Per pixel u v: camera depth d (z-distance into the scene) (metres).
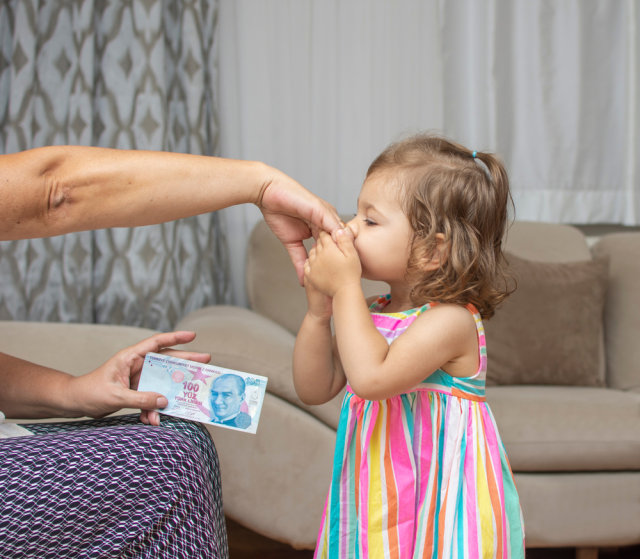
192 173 0.86
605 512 1.66
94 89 2.18
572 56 2.56
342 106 2.48
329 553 1.03
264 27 2.41
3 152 2.12
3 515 0.61
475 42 2.51
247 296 2.42
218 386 0.87
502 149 2.58
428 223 0.99
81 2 2.09
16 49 2.08
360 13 2.46
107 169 0.81
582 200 2.63
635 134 2.58
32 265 2.11
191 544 0.68
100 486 0.64
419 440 0.99
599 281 2.08
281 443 1.59
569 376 1.98
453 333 0.97
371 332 0.94
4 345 1.36
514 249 2.25
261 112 2.43
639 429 1.66
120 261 2.13
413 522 0.97
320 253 0.98
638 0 2.54
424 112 2.52
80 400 0.88
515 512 1.03
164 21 2.25
